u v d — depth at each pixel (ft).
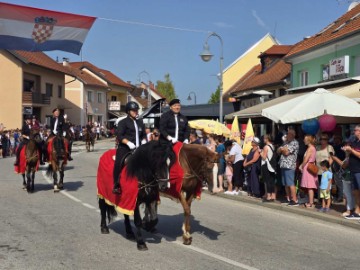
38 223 29.66
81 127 174.91
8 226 28.58
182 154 24.56
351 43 60.34
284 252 23.94
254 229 29.71
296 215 35.45
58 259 21.65
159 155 23.29
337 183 39.86
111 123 212.64
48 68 148.46
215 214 35.09
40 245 24.20
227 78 145.69
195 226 30.17
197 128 51.31
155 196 24.54
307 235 28.25
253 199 41.96
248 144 49.16
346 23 68.90
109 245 24.54
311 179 36.55
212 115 92.94
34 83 146.82
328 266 21.52
